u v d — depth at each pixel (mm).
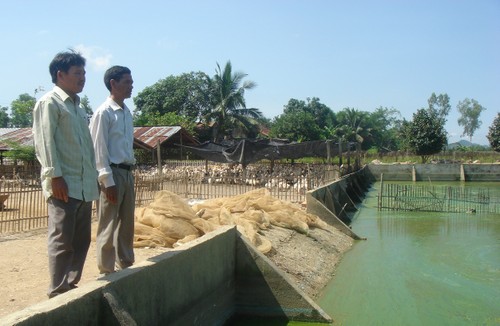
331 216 16438
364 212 23125
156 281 5582
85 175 4945
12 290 6031
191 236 9164
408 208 23906
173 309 6016
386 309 9344
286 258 10875
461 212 23016
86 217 5074
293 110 67000
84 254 5145
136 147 32875
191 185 23625
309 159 45188
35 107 4707
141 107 53000
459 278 11547
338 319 8750
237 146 25938
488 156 52812
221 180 25797
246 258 8383
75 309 4188
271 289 8281
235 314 8320
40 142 4617
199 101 50188
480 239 16375
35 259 7750
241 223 11188
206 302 7070
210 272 7250
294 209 14719
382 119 79312
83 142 4938
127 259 6090
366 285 10914
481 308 9492
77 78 4867
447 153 55062
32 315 3709
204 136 48406
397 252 14359
